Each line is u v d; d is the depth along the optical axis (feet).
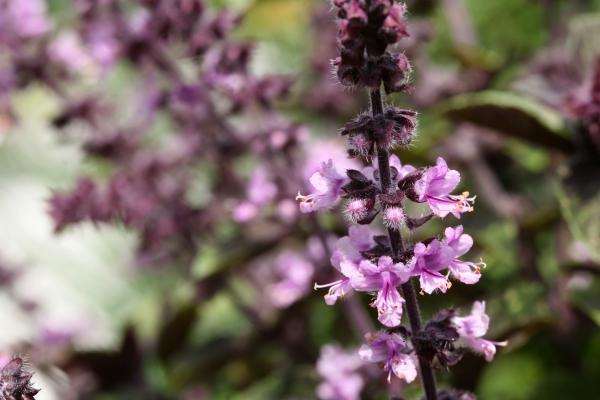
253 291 1.90
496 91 1.81
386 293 1.08
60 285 2.15
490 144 1.83
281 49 2.40
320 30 2.04
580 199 1.44
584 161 1.47
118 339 1.94
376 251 1.10
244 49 1.46
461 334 1.12
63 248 2.20
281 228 1.56
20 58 1.65
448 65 2.34
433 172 1.09
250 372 1.83
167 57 1.54
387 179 1.09
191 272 1.70
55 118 1.68
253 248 1.57
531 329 1.50
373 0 1.04
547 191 1.82
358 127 1.08
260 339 1.79
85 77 1.69
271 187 1.48
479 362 1.46
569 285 1.50
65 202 1.53
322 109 1.90
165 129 1.94
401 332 1.12
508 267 1.66
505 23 2.56
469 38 2.09
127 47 1.52
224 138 1.54
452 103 1.58
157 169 1.60
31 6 1.65
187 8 1.46
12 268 2.01
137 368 1.84
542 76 1.61
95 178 1.69
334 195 1.11
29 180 2.27
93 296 2.15
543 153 1.88
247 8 1.78
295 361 1.78
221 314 2.07
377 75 1.05
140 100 1.56
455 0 2.10
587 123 1.46
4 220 2.21
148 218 1.58
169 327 1.79
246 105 1.49
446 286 1.09
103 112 1.70
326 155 1.49
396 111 1.09
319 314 1.84
